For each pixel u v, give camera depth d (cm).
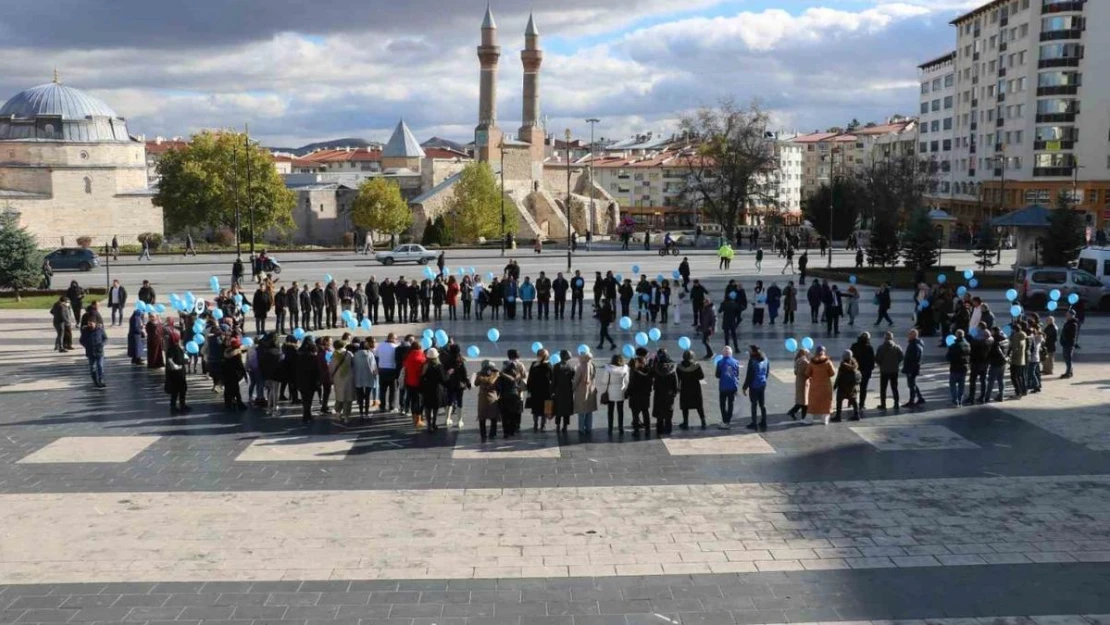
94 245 8506
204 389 2288
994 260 6172
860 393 2052
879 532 1324
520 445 1791
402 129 15100
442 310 3775
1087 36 8450
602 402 1861
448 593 1124
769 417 2000
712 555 1241
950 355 2094
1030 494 1488
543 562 1218
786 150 16088
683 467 1644
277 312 3166
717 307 3769
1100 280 3681
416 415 1917
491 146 12538
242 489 1521
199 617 1062
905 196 8700
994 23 9662
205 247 7438
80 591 1130
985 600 1107
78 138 8544
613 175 14875
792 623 1049
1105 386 2281
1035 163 8850
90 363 2303
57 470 1623
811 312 3525
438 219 8106
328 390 2044
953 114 10869
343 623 1048
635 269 3425
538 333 3125
